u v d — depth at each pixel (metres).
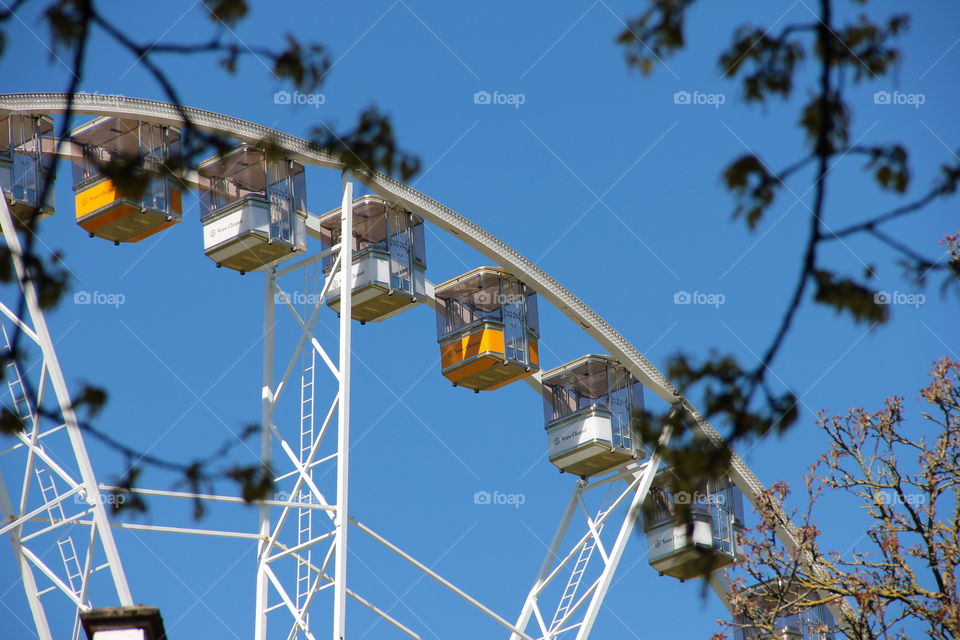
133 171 15.34
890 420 28.81
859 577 28.39
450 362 59.66
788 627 28.67
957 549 27.11
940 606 26.44
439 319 60.47
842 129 13.03
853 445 29.03
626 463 62.34
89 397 15.45
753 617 28.83
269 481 16.95
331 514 48.84
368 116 16.58
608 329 60.69
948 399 28.50
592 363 61.84
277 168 52.12
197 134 15.66
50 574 42.12
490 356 58.22
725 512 53.50
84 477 41.75
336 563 48.19
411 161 16.83
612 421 61.19
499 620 55.72
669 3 13.74
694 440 13.95
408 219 57.12
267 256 53.03
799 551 28.86
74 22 12.59
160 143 48.81
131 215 49.91
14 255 14.28
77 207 50.19
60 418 15.21
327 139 16.56
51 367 39.75
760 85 13.49
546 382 63.00
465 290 60.16
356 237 57.00
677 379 13.84
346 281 51.75
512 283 59.88
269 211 52.09
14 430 15.49
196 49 13.58
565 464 62.06
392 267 55.91
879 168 13.38
